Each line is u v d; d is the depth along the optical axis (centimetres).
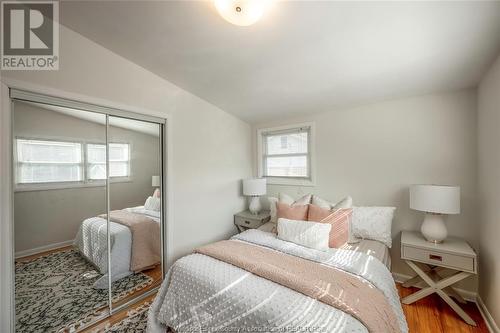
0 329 142
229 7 132
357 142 276
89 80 183
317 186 307
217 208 309
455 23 136
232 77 230
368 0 125
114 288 210
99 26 168
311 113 309
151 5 143
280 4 132
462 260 183
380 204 261
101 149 197
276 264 167
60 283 178
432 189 197
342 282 143
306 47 174
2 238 144
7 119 146
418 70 193
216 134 306
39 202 165
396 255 250
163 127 244
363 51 173
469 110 215
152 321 168
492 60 169
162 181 246
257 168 368
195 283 154
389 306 135
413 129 242
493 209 174
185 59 203
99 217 198
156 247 243
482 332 175
